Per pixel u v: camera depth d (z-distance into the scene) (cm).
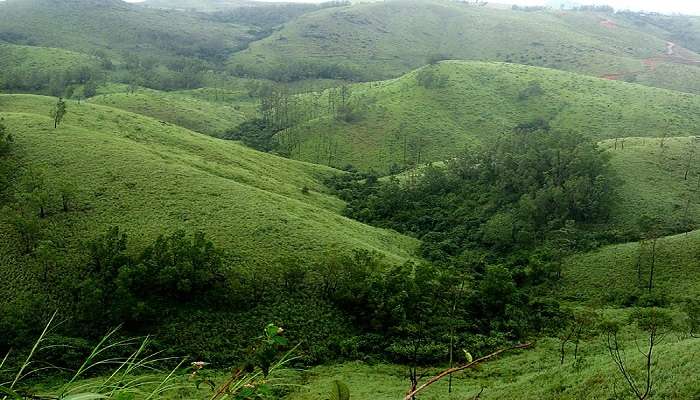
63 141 7806
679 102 16288
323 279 5822
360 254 6197
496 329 5591
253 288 5453
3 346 4309
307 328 5169
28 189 6306
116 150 7838
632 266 7119
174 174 7438
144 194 6744
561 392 2781
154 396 490
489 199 9819
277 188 9356
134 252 5491
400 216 9925
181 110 17500
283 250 6212
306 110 17850
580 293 6975
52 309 4762
